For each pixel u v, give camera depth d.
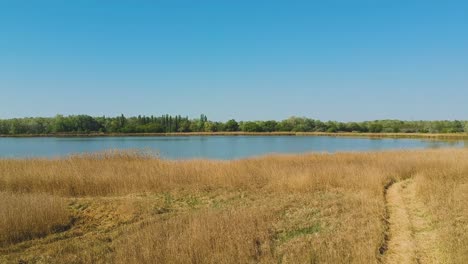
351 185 14.81
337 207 11.28
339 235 8.50
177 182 15.58
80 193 14.04
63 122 102.06
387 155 24.19
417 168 18.53
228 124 124.88
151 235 8.27
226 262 6.90
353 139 85.12
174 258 6.96
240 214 9.86
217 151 47.00
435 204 10.91
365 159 22.09
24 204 9.89
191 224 8.84
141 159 20.58
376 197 12.73
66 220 10.05
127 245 7.79
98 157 20.47
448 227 8.61
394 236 8.75
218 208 11.38
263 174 16.70
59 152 42.09
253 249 7.55
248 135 114.75
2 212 9.12
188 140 80.62
